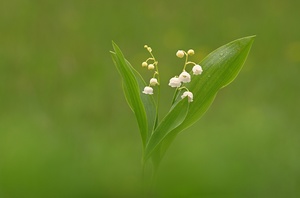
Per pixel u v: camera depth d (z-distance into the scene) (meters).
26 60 1.80
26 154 0.39
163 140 0.91
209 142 0.52
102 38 2.03
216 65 0.94
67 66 1.76
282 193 0.50
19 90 1.54
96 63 1.77
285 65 1.79
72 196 0.37
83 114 1.34
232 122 0.68
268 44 2.03
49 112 1.34
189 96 0.91
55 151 0.42
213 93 0.94
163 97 1.50
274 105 1.33
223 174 0.40
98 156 0.55
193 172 0.40
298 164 0.64
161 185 0.40
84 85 1.60
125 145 0.68
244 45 0.94
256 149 0.57
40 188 0.36
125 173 0.45
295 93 1.51
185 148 0.49
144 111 0.91
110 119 1.31
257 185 0.43
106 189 0.39
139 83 0.96
